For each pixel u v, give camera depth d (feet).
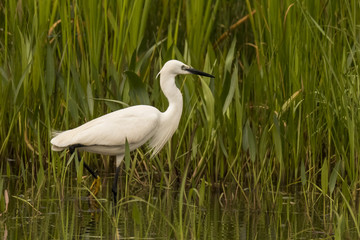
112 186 36.01
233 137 37.24
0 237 27.14
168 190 37.17
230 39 49.90
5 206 32.04
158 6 49.21
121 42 39.34
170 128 36.40
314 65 37.83
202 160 37.17
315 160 38.83
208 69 38.60
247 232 28.89
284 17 38.06
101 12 39.19
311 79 37.35
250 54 49.96
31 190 35.63
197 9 40.50
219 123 37.47
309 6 37.88
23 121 38.91
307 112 37.27
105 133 33.96
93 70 38.47
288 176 38.34
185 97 38.22
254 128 37.65
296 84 37.19
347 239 27.84
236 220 30.91
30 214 31.04
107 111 40.14
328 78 36.06
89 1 38.47
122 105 38.27
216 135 38.01
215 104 36.63
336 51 38.40
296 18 37.63
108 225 29.53
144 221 30.45
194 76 39.73
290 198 35.32
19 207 32.22
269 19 37.93
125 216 31.35
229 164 36.68
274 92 38.32
